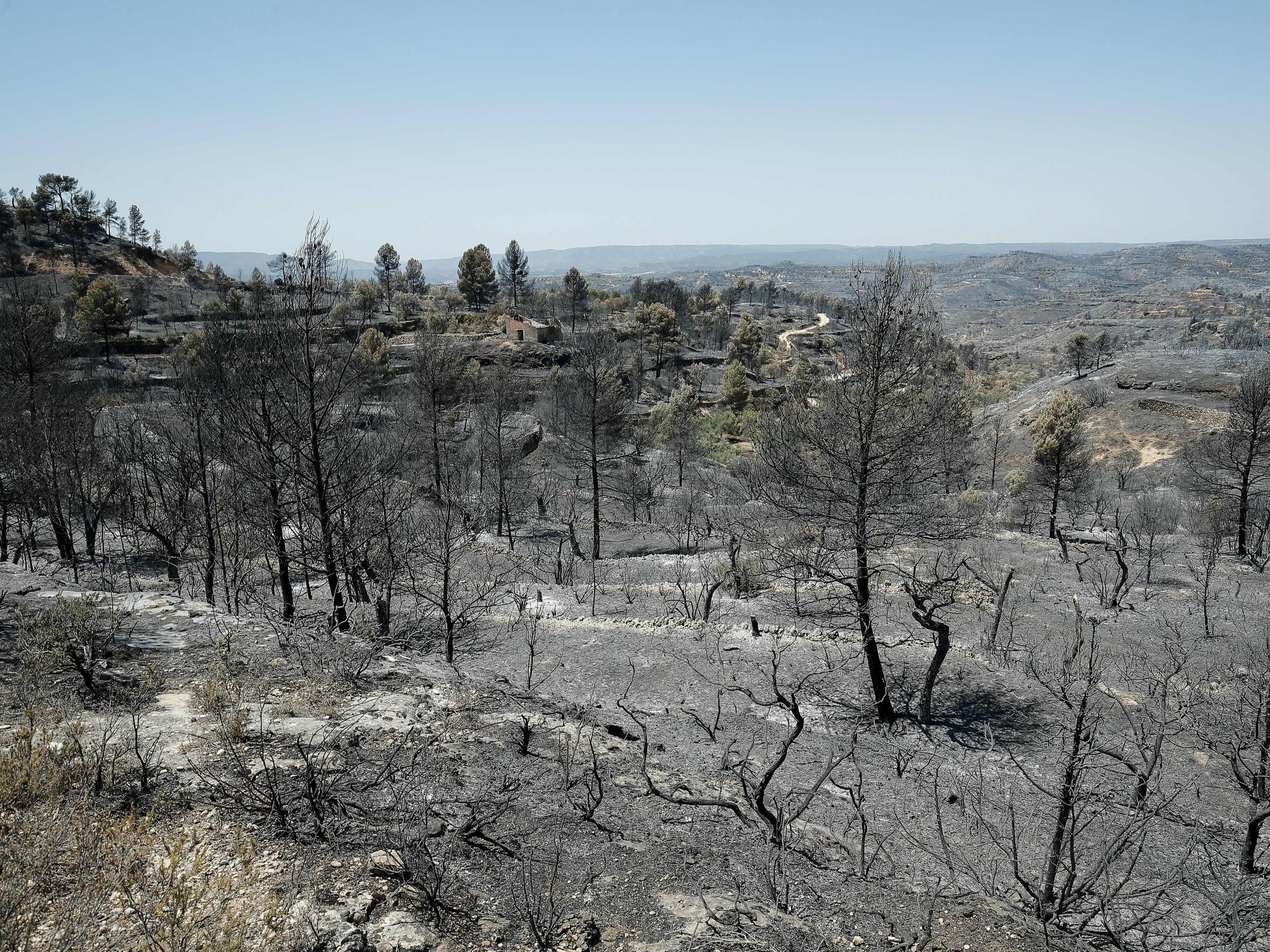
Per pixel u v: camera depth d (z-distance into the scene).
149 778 9.04
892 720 18.88
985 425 113.12
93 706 11.49
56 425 32.66
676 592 30.73
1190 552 44.03
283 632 17.06
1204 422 94.31
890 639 24.89
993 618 28.20
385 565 21.34
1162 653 24.62
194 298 148.12
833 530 20.98
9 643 13.83
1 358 36.62
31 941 5.61
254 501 20.06
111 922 6.12
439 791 10.24
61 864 6.74
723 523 42.66
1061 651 23.88
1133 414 101.00
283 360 18.11
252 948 6.10
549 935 7.24
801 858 10.30
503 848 9.09
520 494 47.28
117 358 99.69
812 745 17.41
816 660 22.88
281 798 9.12
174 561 28.64
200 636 16.50
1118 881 12.10
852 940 7.81
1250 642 25.16
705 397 125.88
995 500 63.09
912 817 14.03
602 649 23.66
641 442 53.03
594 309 169.50
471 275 162.38
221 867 7.41
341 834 8.52
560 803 10.68
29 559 31.33
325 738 11.41
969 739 17.97
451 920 7.30
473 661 22.12
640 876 8.82
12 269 135.62
